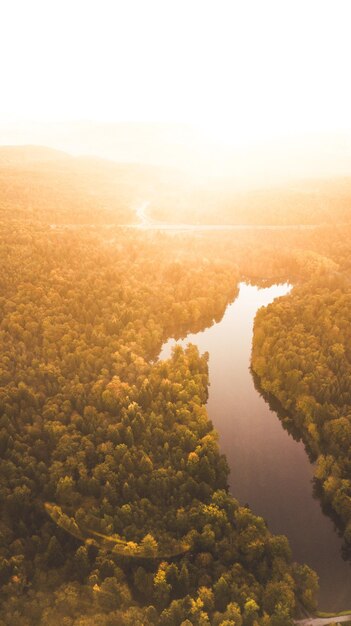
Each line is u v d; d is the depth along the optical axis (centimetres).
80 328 14038
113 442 10412
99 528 8619
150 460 9888
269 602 7588
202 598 7538
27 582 7906
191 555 8425
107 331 14312
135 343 14025
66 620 7181
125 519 8762
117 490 9412
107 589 7612
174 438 10644
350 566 8969
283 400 12512
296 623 7694
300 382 11988
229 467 11156
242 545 8556
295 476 10919
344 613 7944
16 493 8850
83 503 9269
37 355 12912
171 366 13112
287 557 8562
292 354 12888
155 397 11875
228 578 7838
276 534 9550
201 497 9506
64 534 8662
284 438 12050
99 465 9619
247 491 10538
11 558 7988
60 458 9881
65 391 11669
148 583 7925
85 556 8075
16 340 13200
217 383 14125
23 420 10719
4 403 10794
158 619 7381
